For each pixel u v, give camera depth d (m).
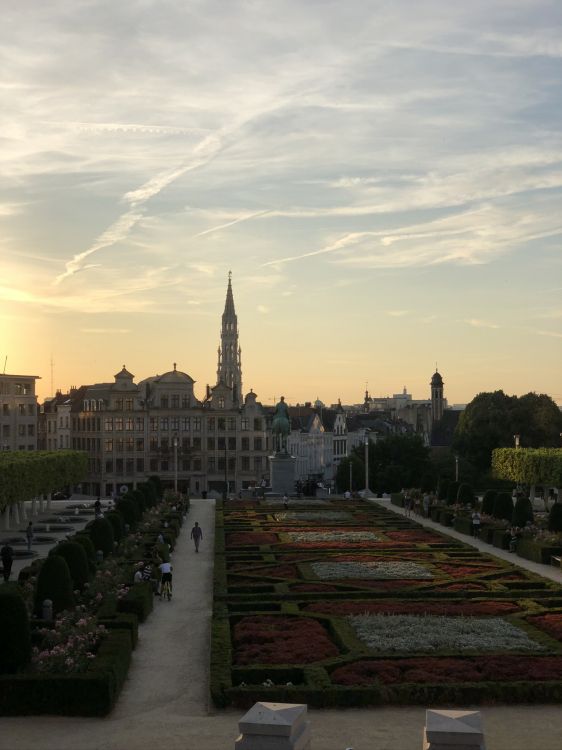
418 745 33.12
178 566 78.00
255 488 171.12
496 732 34.47
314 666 40.91
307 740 26.47
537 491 161.25
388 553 79.94
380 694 37.41
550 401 185.75
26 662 38.69
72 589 52.44
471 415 186.62
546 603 55.94
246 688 37.81
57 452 134.25
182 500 127.06
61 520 118.19
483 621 50.19
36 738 34.25
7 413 195.25
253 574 69.00
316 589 62.41
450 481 127.56
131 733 34.75
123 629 46.53
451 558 77.06
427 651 43.72
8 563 69.69
